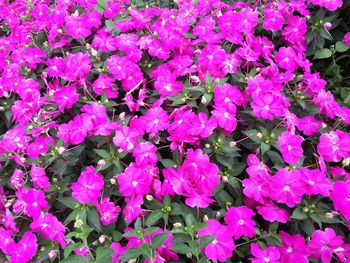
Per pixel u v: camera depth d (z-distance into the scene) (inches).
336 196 19.6
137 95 27.6
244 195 21.9
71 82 27.6
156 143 24.1
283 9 31.0
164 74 25.8
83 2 32.4
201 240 17.9
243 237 20.8
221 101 22.9
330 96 25.0
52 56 31.0
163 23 29.3
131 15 31.5
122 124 24.1
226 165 22.1
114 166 22.7
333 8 30.7
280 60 27.8
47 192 23.2
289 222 21.7
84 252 20.7
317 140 24.2
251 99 24.3
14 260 21.5
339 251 19.1
